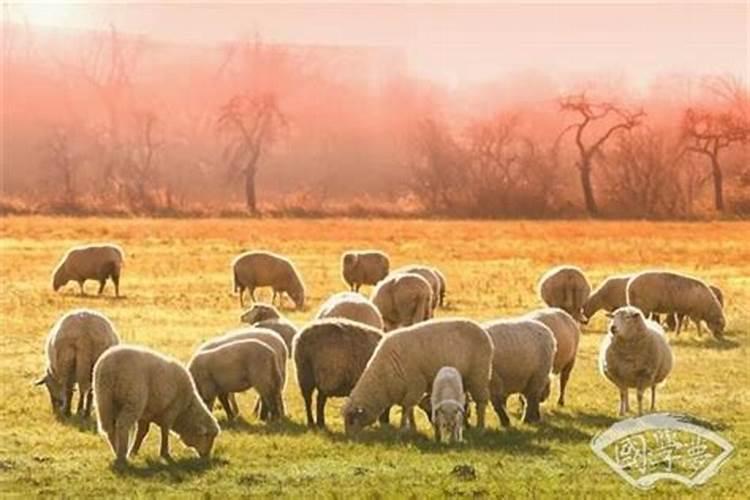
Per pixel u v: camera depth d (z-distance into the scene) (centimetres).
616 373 5050
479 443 4466
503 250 15012
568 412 5159
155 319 8150
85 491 3803
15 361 6412
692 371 6350
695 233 18962
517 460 4197
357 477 3953
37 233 17050
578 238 17562
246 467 4100
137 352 4116
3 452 4322
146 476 3975
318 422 4841
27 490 3819
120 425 4072
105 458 4206
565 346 5259
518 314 8575
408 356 4588
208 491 3791
